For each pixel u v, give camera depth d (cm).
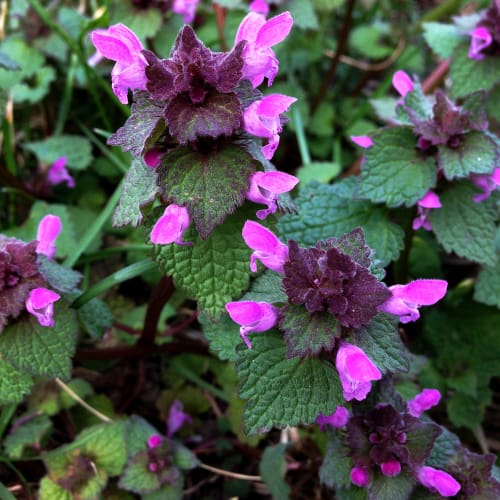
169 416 19
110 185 25
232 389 19
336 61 26
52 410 18
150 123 12
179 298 21
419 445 14
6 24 26
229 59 12
